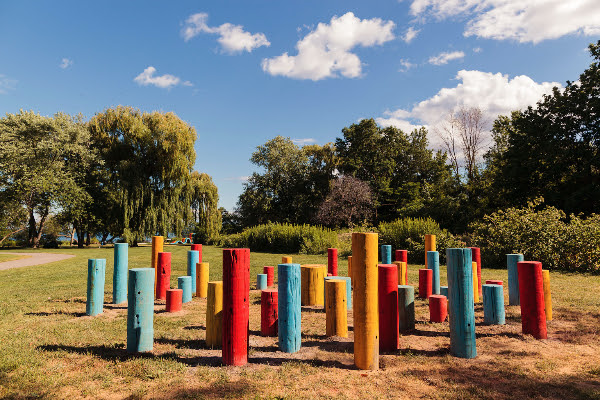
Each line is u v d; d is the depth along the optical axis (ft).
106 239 130.41
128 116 114.11
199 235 139.13
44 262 59.47
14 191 104.94
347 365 13.67
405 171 166.81
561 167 79.20
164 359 14.26
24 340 16.72
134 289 15.34
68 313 22.44
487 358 14.25
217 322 16.03
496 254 44.75
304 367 13.41
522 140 85.66
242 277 13.80
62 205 110.11
